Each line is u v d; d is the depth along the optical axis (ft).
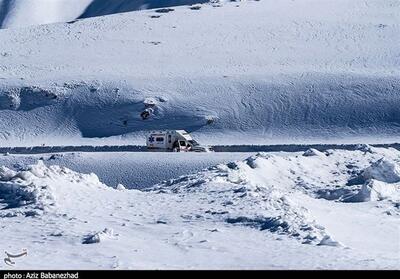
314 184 310.24
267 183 307.37
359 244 194.08
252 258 164.55
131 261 161.79
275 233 193.06
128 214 220.64
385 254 176.45
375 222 229.66
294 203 228.63
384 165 311.47
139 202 240.73
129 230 198.39
